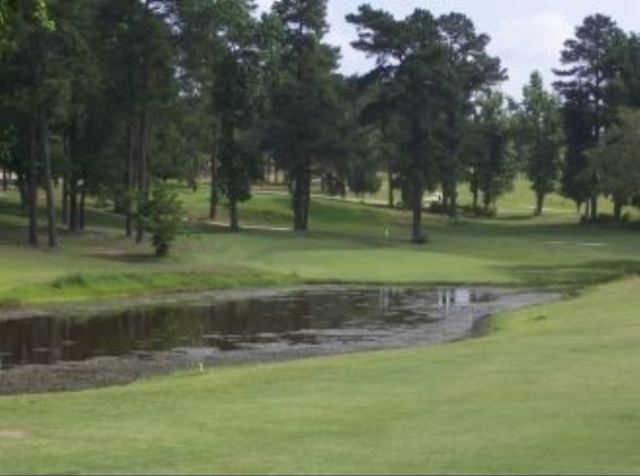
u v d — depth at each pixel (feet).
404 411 60.18
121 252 208.54
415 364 82.69
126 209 235.81
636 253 246.88
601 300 145.48
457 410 60.08
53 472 42.88
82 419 60.23
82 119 241.35
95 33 224.53
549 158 402.72
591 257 236.84
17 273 167.22
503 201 473.26
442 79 289.53
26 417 61.31
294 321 139.44
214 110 294.05
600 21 369.50
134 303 157.17
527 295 174.09
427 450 48.32
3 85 203.72
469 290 181.68
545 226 342.44
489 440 50.88
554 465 44.39
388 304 160.66
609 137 302.86
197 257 210.18
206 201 355.15
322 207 355.97
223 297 167.84
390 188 392.06
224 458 46.21
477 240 282.15
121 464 44.88
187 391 71.67
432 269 208.13
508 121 408.87
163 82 238.89
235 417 59.41
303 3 299.38
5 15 57.16
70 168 236.84
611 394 64.59
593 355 83.92
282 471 42.19
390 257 228.84
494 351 89.66
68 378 93.56
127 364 102.58
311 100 288.30
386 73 292.81
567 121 370.94
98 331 127.34
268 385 73.46
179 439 52.37
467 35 347.15
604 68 367.04
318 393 68.44
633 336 98.07
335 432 53.88
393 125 307.99
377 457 46.29
